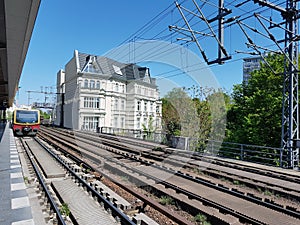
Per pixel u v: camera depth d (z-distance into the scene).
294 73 11.58
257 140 19.28
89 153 12.13
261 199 6.18
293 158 10.86
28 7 6.20
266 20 10.22
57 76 55.66
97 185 6.81
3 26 7.83
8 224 4.21
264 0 9.98
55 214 4.79
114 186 6.91
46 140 18.94
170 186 6.90
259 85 21.36
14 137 20.58
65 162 9.94
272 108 19.20
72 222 4.61
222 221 4.64
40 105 55.97
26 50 10.40
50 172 7.90
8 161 9.59
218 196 6.18
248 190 7.36
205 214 5.00
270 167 10.92
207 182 7.62
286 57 10.61
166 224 4.56
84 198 5.72
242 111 23.19
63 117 34.91
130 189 6.27
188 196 6.13
